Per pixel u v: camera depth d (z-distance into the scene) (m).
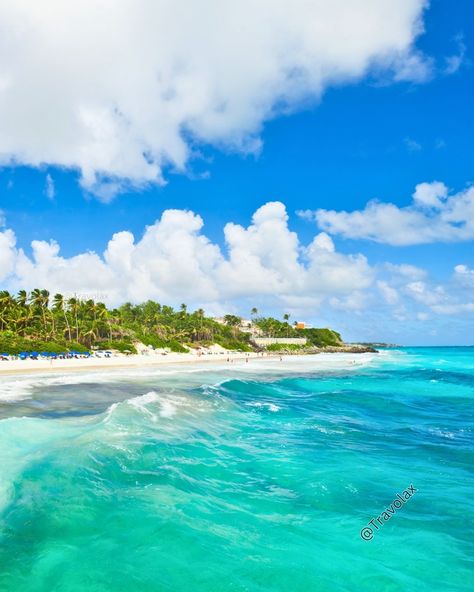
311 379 47.12
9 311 82.00
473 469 13.48
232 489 11.30
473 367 73.38
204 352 125.50
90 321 103.62
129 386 34.38
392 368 69.12
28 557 7.36
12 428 15.61
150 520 8.92
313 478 12.37
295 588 6.83
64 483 10.52
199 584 6.77
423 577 7.40
